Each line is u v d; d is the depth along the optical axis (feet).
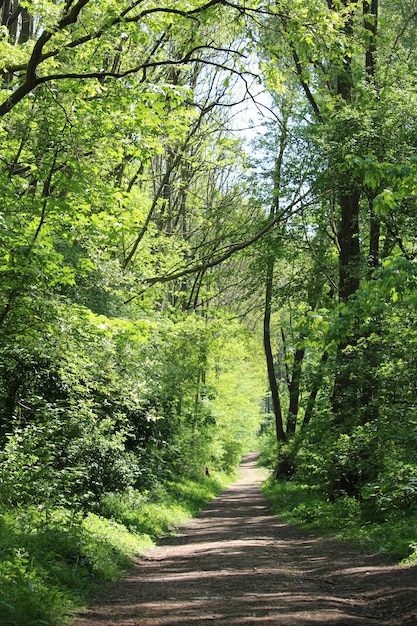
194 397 111.45
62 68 36.55
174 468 101.55
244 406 166.61
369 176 26.32
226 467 169.58
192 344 68.85
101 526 41.09
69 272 32.78
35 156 34.63
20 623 18.12
